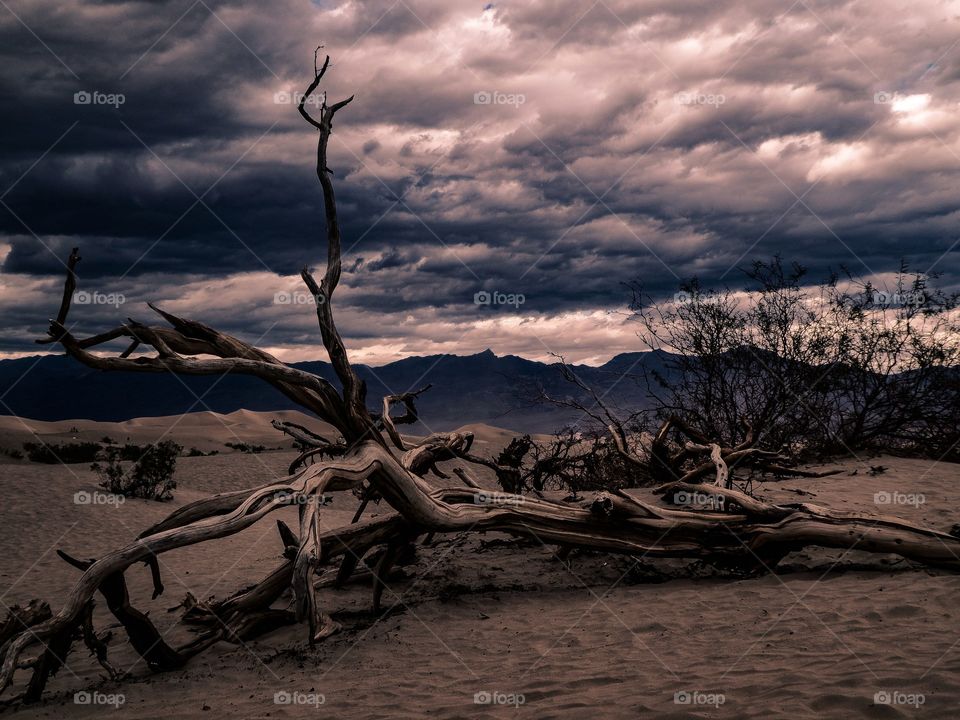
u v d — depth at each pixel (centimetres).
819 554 899
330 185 823
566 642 640
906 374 1543
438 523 828
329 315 811
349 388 806
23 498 2011
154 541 634
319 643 702
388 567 853
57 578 1173
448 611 810
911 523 797
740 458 1170
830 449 1623
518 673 559
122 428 8556
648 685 485
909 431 1600
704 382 1546
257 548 1399
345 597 911
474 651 643
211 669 659
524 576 955
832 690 421
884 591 684
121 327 702
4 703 598
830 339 1543
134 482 2233
